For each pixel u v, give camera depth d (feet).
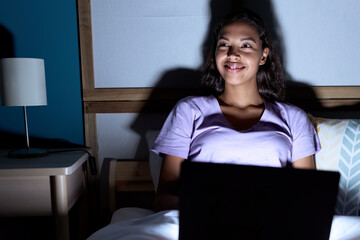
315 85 4.50
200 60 4.42
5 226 4.67
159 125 4.54
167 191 3.31
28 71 3.44
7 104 3.47
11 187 3.36
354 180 3.70
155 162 4.03
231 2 4.33
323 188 1.58
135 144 4.56
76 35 4.30
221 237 1.65
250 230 1.61
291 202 1.59
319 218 1.58
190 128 3.58
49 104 4.40
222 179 1.65
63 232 3.41
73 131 4.46
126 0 4.30
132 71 4.44
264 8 4.35
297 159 3.60
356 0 4.34
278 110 3.79
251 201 1.62
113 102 4.45
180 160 3.49
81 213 4.33
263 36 3.84
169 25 4.37
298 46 4.43
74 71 4.36
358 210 3.69
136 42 4.39
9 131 4.38
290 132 3.68
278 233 1.60
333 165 3.79
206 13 4.35
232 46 3.67
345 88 4.47
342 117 4.54
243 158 3.36
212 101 3.70
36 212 3.40
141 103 4.47
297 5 4.36
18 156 3.74
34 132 4.42
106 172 4.59
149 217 2.65
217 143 3.38
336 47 4.43
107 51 4.38
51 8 4.23
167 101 4.48
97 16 4.31
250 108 3.76
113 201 4.39
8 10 4.20
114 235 2.39
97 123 4.51
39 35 4.27
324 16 4.38
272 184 1.61
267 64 4.14
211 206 1.65
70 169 3.36
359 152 3.75
